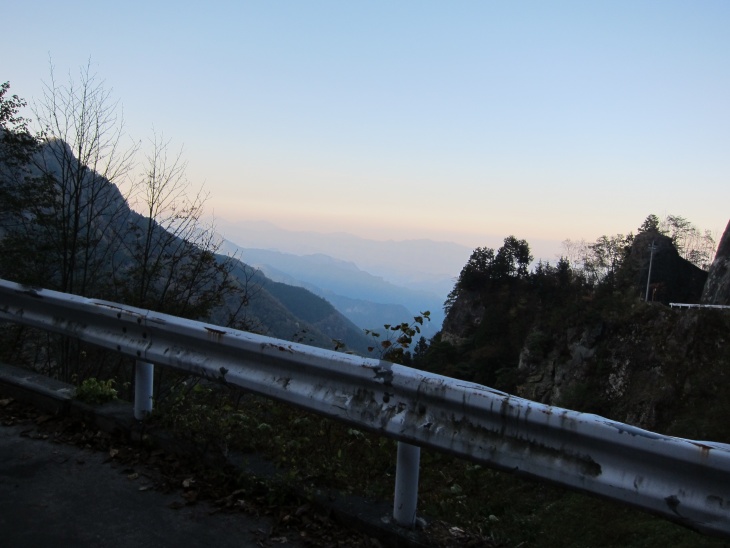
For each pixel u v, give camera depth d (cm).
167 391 624
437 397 255
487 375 6825
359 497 313
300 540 280
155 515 295
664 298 6638
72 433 393
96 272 1250
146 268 1164
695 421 2422
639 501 207
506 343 7212
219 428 374
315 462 354
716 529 193
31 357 1202
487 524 359
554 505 569
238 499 315
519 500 537
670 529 529
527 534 392
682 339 3681
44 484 321
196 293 1156
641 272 6969
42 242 1398
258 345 317
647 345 4059
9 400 440
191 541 273
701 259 8275
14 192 1409
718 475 192
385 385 271
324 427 446
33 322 458
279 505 309
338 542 278
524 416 230
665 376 3647
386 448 420
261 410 510
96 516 290
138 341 385
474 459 245
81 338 421
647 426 3456
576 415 220
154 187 1179
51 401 423
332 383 295
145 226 1179
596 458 218
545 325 5541
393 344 512
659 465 204
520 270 8719
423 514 299
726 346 3356
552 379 4912
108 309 395
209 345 344
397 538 275
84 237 1238
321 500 304
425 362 7962
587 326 4706
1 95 1642
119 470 344
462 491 439
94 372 1070
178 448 360
